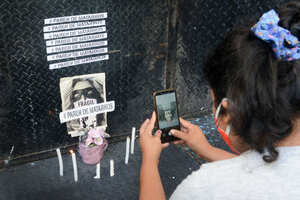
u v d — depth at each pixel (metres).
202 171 0.49
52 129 1.39
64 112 1.36
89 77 1.35
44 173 1.34
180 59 1.51
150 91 1.53
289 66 0.41
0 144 1.31
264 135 0.44
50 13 1.16
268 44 0.43
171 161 1.43
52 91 1.31
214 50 0.50
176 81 1.56
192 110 1.69
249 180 0.44
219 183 0.46
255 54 0.42
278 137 0.43
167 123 1.09
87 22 1.24
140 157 1.47
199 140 0.94
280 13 0.44
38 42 1.19
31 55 1.20
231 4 1.44
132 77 1.45
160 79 1.52
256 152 0.47
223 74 0.48
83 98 1.38
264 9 1.48
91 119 1.44
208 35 1.49
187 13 1.40
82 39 1.26
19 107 1.27
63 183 1.30
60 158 1.30
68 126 1.40
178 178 1.34
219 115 0.56
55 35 1.20
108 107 1.45
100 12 1.24
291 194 0.41
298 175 0.42
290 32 0.42
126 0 1.27
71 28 1.22
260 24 0.43
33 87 1.26
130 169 1.39
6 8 1.08
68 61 1.27
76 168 1.29
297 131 0.44
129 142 1.45
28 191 1.24
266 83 0.41
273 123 0.42
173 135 0.98
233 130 0.50
